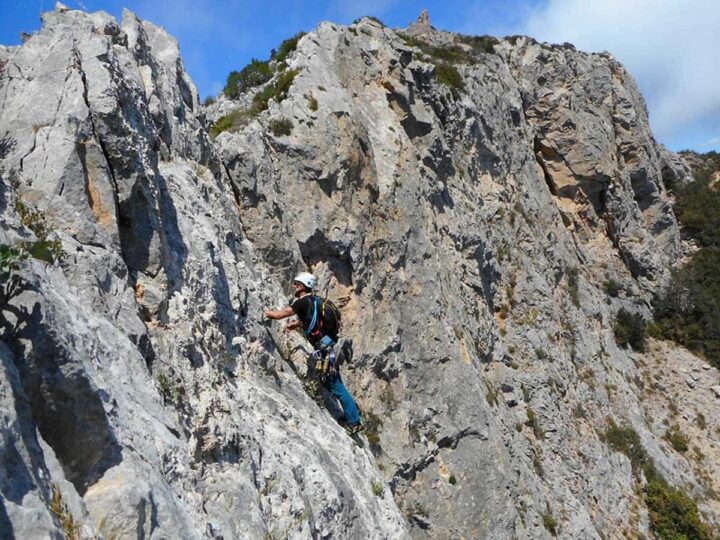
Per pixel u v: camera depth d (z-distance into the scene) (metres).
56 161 6.16
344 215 14.42
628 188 38.91
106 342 5.20
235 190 12.12
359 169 15.27
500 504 15.00
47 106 6.48
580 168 34.91
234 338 8.48
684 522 24.03
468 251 21.38
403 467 13.52
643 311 36.88
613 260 36.75
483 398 16.44
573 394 25.05
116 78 7.26
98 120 6.66
